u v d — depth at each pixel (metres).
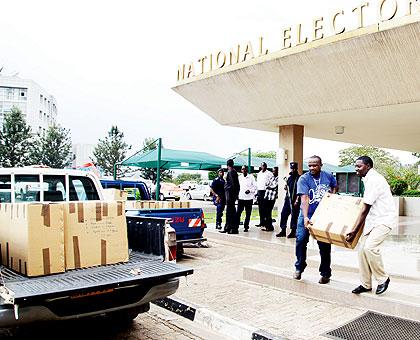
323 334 4.40
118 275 3.79
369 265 5.20
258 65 9.88
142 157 16.53
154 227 4.50
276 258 8.80
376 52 7.83
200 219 8.68
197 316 5.07
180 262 8.38
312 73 9.22
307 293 5.84
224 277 7.03
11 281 3.50
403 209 19.92
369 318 4.86
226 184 11.53
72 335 4.50
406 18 7.03
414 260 7.76
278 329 4.57
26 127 34.81
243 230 12.35
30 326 3.61
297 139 12.78
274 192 12.23
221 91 11.60
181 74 12.24
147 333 4.64
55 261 3.74
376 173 5.14
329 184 5.90
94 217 4.05
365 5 7.71
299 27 8.95
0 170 5.02
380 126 12.76
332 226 5.25
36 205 3.65
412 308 4.82
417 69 7.68
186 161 16.06
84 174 5.58
